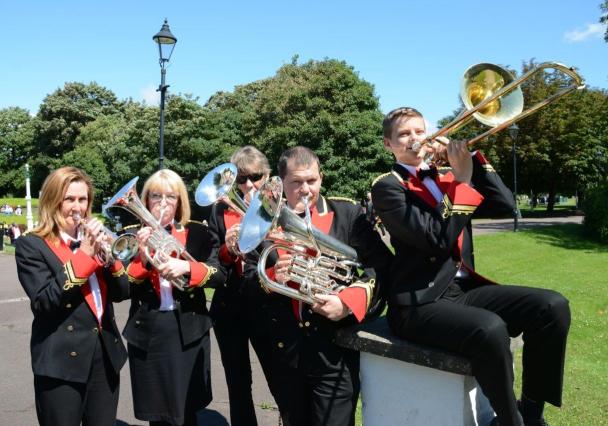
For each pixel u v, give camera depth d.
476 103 2.58
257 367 5.49
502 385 2.31
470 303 2.67
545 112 32.16
